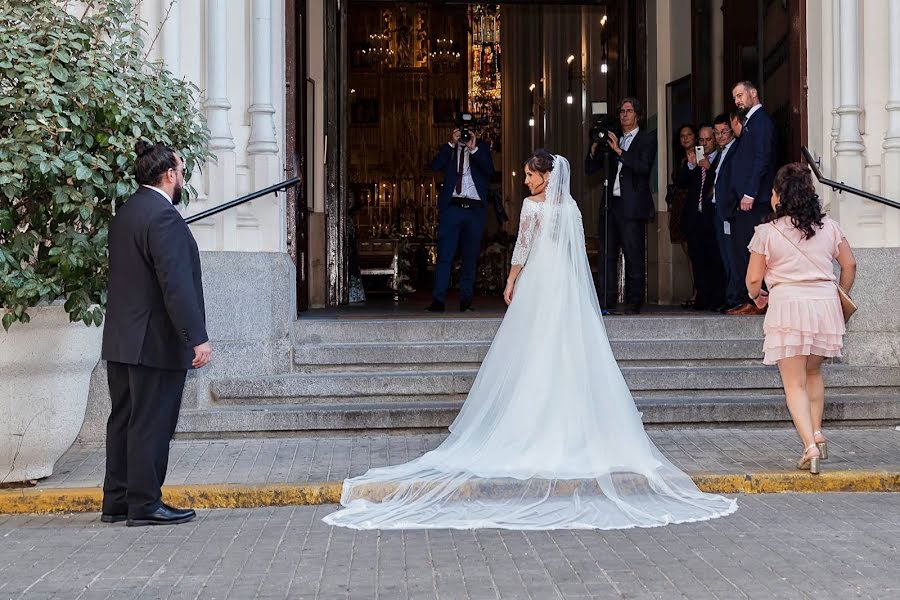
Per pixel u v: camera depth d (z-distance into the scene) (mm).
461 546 5703
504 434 6945
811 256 7207
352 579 5047
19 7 6723
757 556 5391
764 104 11367
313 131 13508
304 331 9695
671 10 14125
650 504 6547
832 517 6273
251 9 9695
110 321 6168
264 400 8867
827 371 9234
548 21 17875
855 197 9945
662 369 9234
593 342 7121
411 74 25578
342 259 14477
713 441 8227
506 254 18219
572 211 7406
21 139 6398
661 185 14242
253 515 6531
